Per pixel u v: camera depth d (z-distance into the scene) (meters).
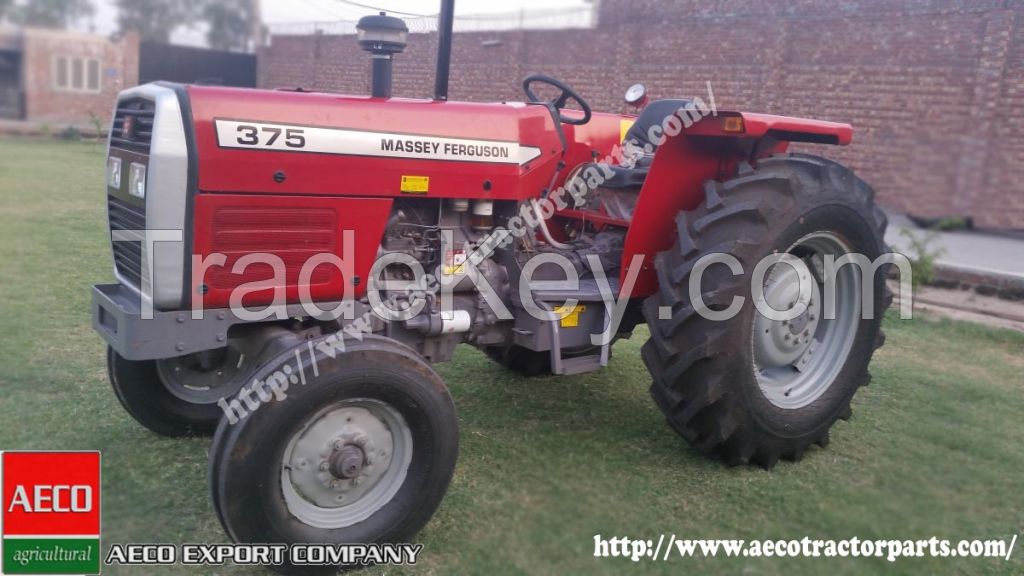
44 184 6.05
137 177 2.54
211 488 2.35
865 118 8.17
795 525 2.89
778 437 3.26
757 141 3.45
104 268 5.59
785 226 3.13
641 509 2.93
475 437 3.46
